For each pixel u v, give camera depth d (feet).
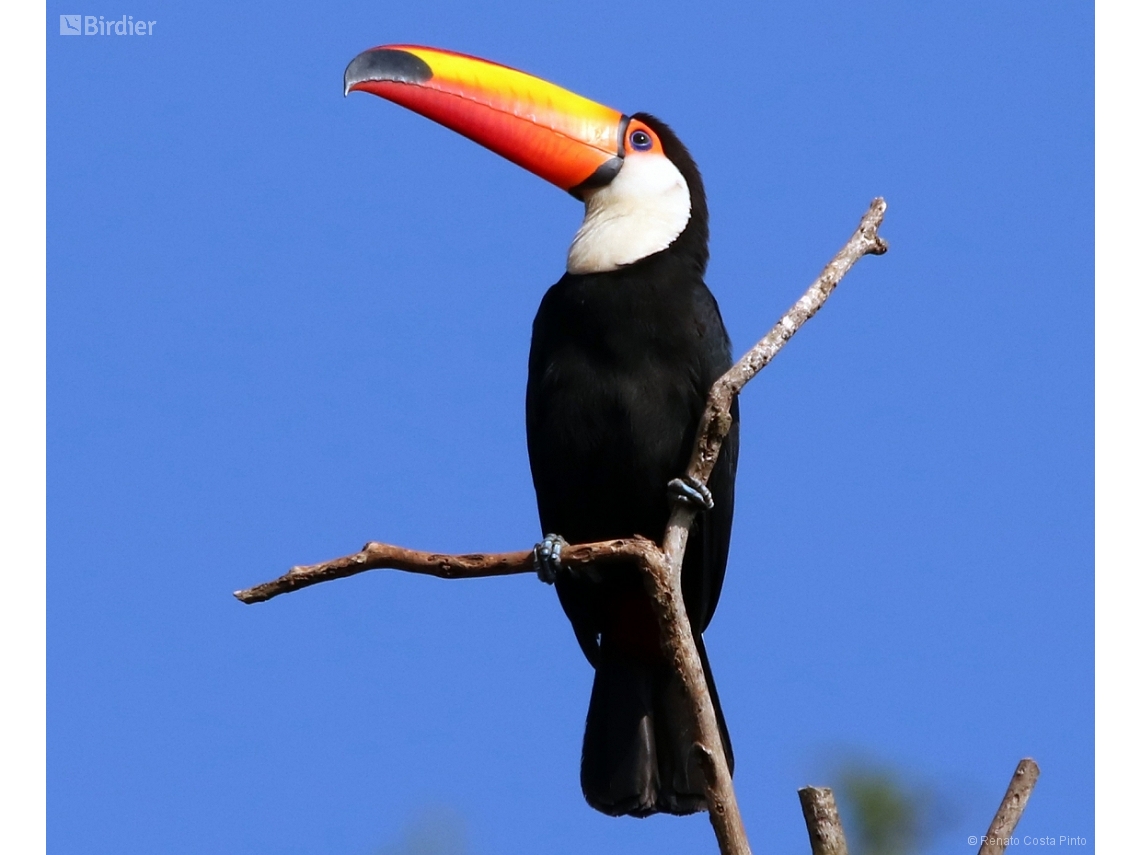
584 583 41.78
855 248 35.88
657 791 41.34
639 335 42.37
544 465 43.52
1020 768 28.58
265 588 32.32
